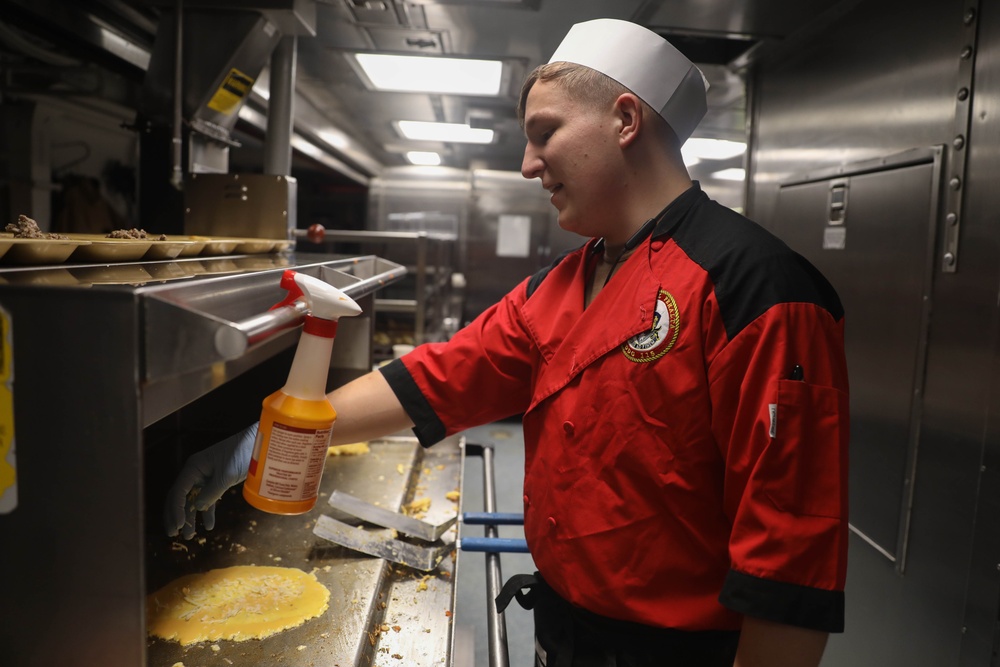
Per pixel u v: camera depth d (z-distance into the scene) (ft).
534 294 3.78
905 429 6.44
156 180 7.20
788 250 2.89
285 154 8.46
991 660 5.33
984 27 5.54
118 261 3.20
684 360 2.87
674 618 2.93
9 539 1.98
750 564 2.63
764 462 2.64
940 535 5.95
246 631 3.29
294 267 3.82
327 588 3.78
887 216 6.77
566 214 3.34
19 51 6.85
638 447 2.94
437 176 23.35
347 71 11.05
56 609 1.99
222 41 7.10
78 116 7.95
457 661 7.12
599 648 3.12
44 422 1.92
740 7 7.62
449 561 4.40
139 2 7.09
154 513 4.68
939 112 6.09
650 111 3.17
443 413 3.92
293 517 4.76
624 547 2.98
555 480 3.20
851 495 7.40
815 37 8.32
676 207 3.13
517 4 7.78
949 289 5.88
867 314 7.11
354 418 3.84
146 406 1.96
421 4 7.86
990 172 5.46
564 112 3.18
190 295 2.13
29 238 2.63
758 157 9.87
